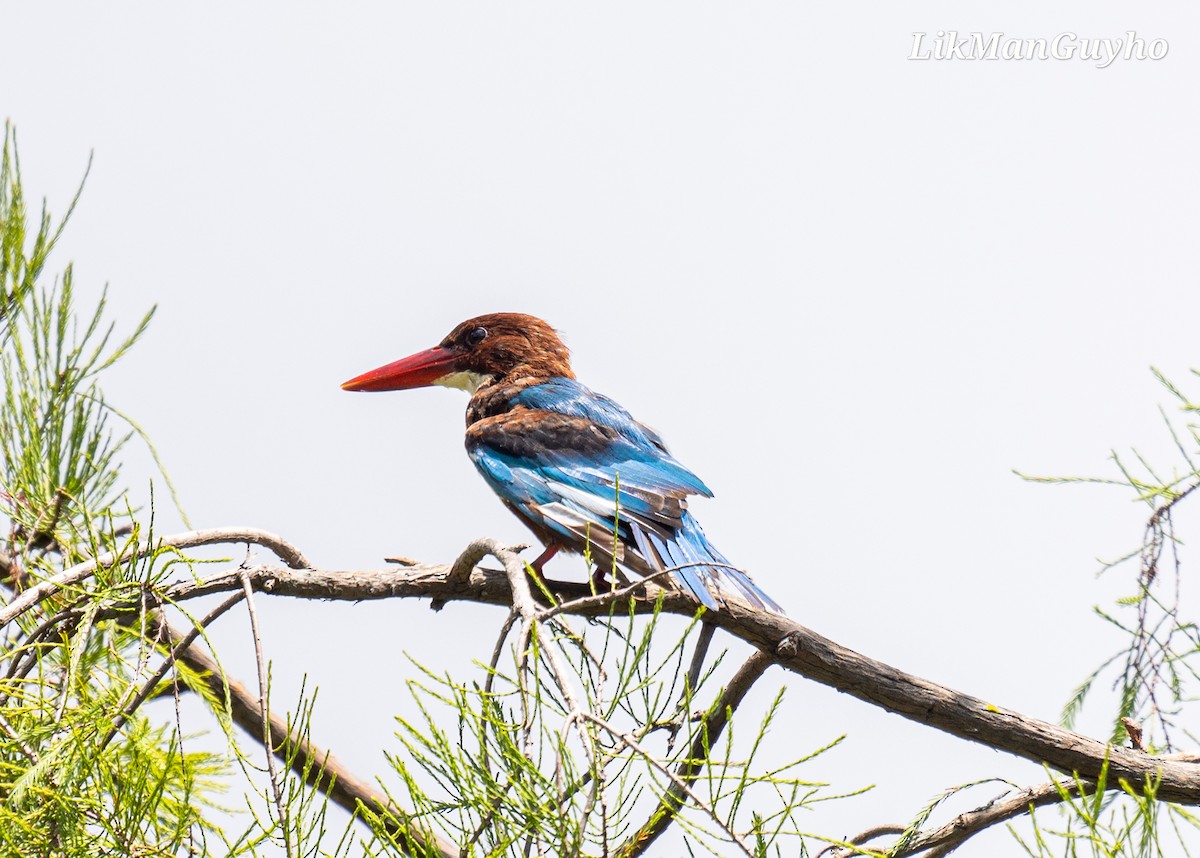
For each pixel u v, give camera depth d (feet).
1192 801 23.63
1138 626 25.85
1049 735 24.11
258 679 17.95
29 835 16.30
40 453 25.39
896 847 22.54
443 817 15.69
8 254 25.77
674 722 17.54
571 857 14.58
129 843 16.35
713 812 14.92
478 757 15.47
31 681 18.20
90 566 20.38
